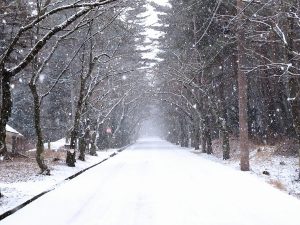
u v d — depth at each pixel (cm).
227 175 1936
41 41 1338
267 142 3731
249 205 1122
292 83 2122
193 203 1164
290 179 2178
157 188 1492
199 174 1988
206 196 1286
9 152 3145
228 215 993
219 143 4909
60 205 1176
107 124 5788
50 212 1071
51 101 6312
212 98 3700
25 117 6125
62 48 4666
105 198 1292
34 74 2033
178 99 6309
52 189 1542
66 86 6012
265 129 3875
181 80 4609
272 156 3042
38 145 2028
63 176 1983
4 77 1322
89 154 4056
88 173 2203
